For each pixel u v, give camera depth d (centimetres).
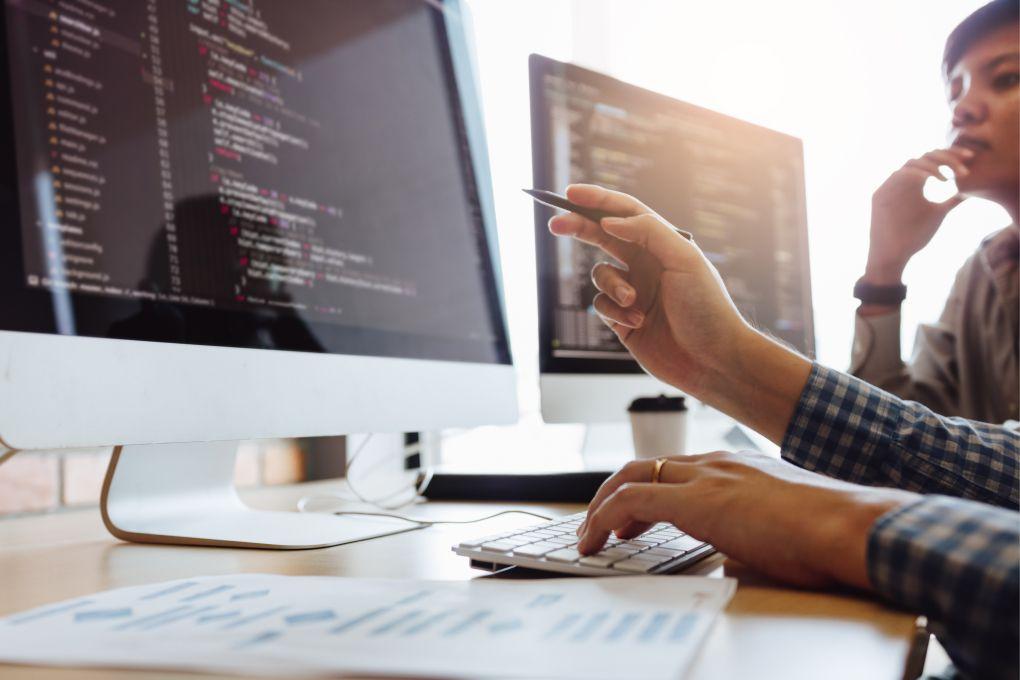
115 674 27
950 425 72
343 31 80
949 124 175
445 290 91
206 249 62
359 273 78
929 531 35
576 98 122
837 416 70
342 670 26
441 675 25
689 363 78
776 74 222
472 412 92
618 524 46
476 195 101
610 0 230
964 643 33
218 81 66
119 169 57
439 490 107
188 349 60
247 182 67
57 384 51
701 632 30
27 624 33
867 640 30
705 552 51
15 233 50
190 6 64
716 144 140
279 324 68
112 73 57
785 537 40
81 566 54
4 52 51
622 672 25
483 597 37
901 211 159
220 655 28
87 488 110
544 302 116
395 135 87
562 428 192
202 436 60
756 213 144
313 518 75
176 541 64
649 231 71
